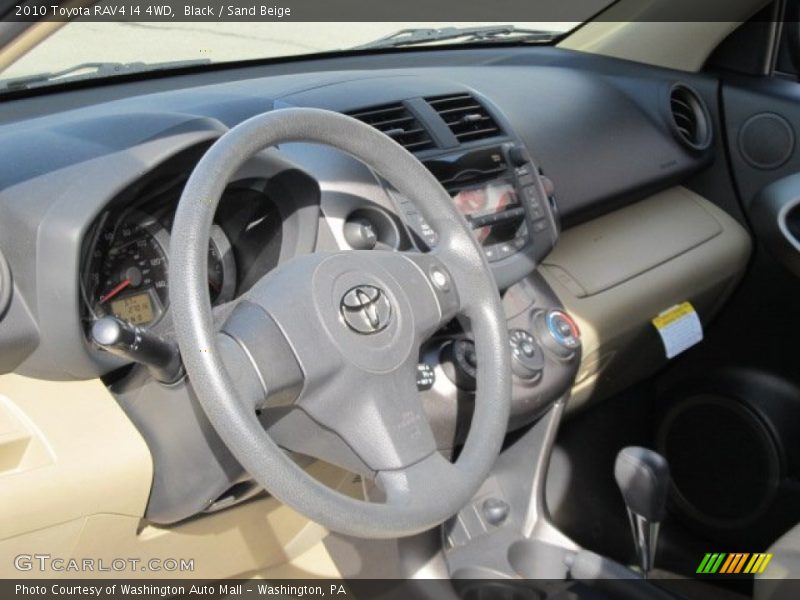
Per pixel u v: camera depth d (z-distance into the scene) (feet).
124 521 4.81
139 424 4.69
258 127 3.91
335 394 3.90
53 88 5.84
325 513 3.53
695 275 7.34
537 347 5.82
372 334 3.97
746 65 8.09
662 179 7.55
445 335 5.40
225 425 3.45
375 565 6.06
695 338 7.32
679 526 7.65
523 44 8.70
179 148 4.39
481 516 6.23
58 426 4.53
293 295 3.88
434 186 4.52
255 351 3.75
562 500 7.38
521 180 5.97
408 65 7.61
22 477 4.41
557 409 6.26
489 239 5.81
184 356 3.49
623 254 7.18
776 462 7.17
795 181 7.32
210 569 5.69
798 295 7.39
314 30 7.02
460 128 6.15
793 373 7.30
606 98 7.65
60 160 4.39
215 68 6.79
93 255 4.44
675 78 7.98
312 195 4.85
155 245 4.71
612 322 6.81
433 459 4.01
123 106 5.42
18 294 4.27
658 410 8.04
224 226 4.95
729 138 7.92
